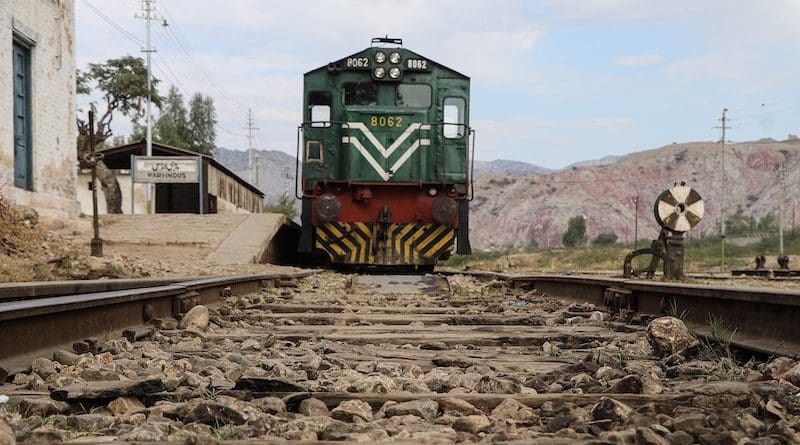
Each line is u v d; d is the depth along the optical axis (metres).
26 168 17.70
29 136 17.73
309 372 4.66
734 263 41.84
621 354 5.42
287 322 8.20
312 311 9.49
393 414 3.40
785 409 3.39
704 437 2.78
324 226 17.97
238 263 16.86
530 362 5.34
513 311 9.59
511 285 13.84
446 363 5.22
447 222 17.56
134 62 50.66
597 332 7.16
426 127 18.02
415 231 18.02
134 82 49.75
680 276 13.04
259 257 18.44
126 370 4.42
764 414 3.33
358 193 17.89
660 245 13.09
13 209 15.56
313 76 18.05
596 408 3.24
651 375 4.57
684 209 12.96
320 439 2.84
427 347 6.29
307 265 28.89
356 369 4.94
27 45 17.55
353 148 17.81
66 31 19.55
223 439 2.83
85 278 11.84
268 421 3.11
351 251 17.98
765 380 4.16
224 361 5.06
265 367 5.02
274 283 12.98
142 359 5.08
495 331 7.33
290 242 28.14
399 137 17.94
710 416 3.06
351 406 3.43
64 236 17.23
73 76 20.05
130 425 3.08
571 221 115.12
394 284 14.56
